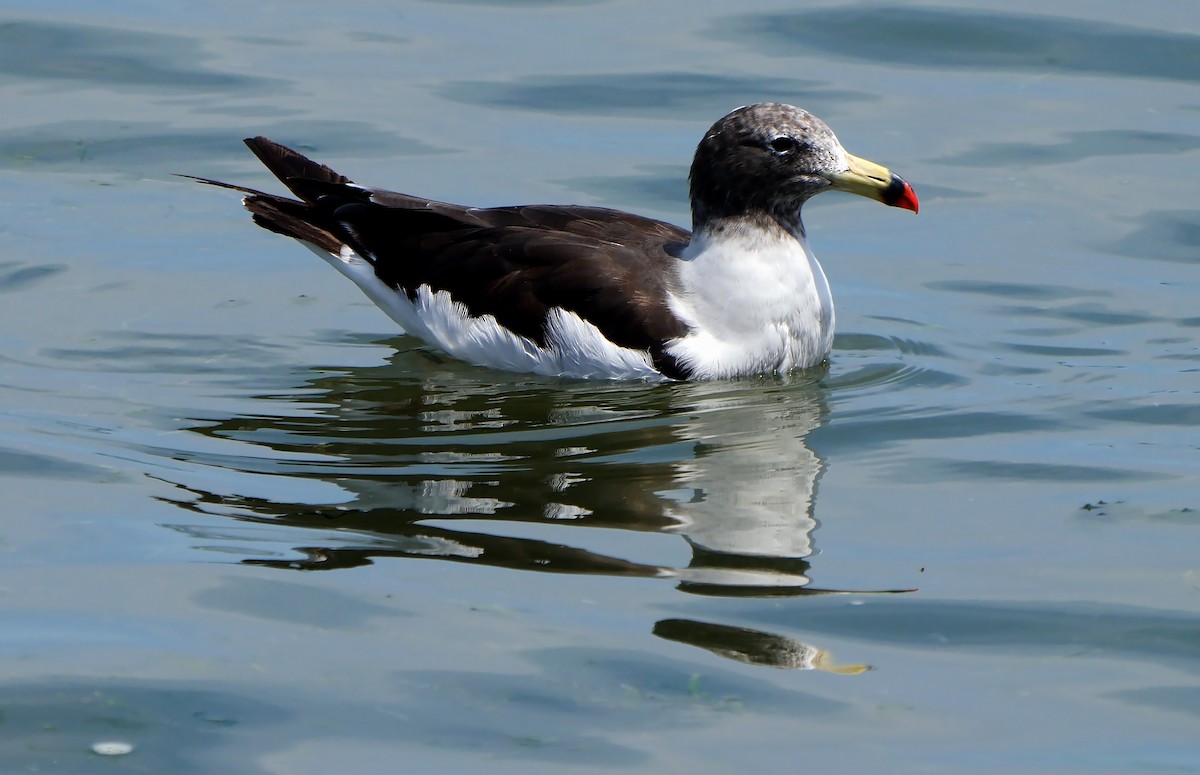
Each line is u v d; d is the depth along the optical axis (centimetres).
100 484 1100
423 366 1386
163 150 1836
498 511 1064
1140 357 1404
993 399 1305
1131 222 1716
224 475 1122
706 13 2231
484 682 848
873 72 2066
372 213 1427
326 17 2216
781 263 1349
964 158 1862
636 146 1869
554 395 1311
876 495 1106
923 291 1580
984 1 2238
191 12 2205
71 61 2039
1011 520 1067
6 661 859
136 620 907
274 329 1464
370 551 997
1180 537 1038
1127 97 1998
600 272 1339
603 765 778
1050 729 820
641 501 1080
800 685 855
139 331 1436
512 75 2042
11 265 1562
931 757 793
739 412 1270
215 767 771
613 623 910
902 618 928
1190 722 828
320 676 851
